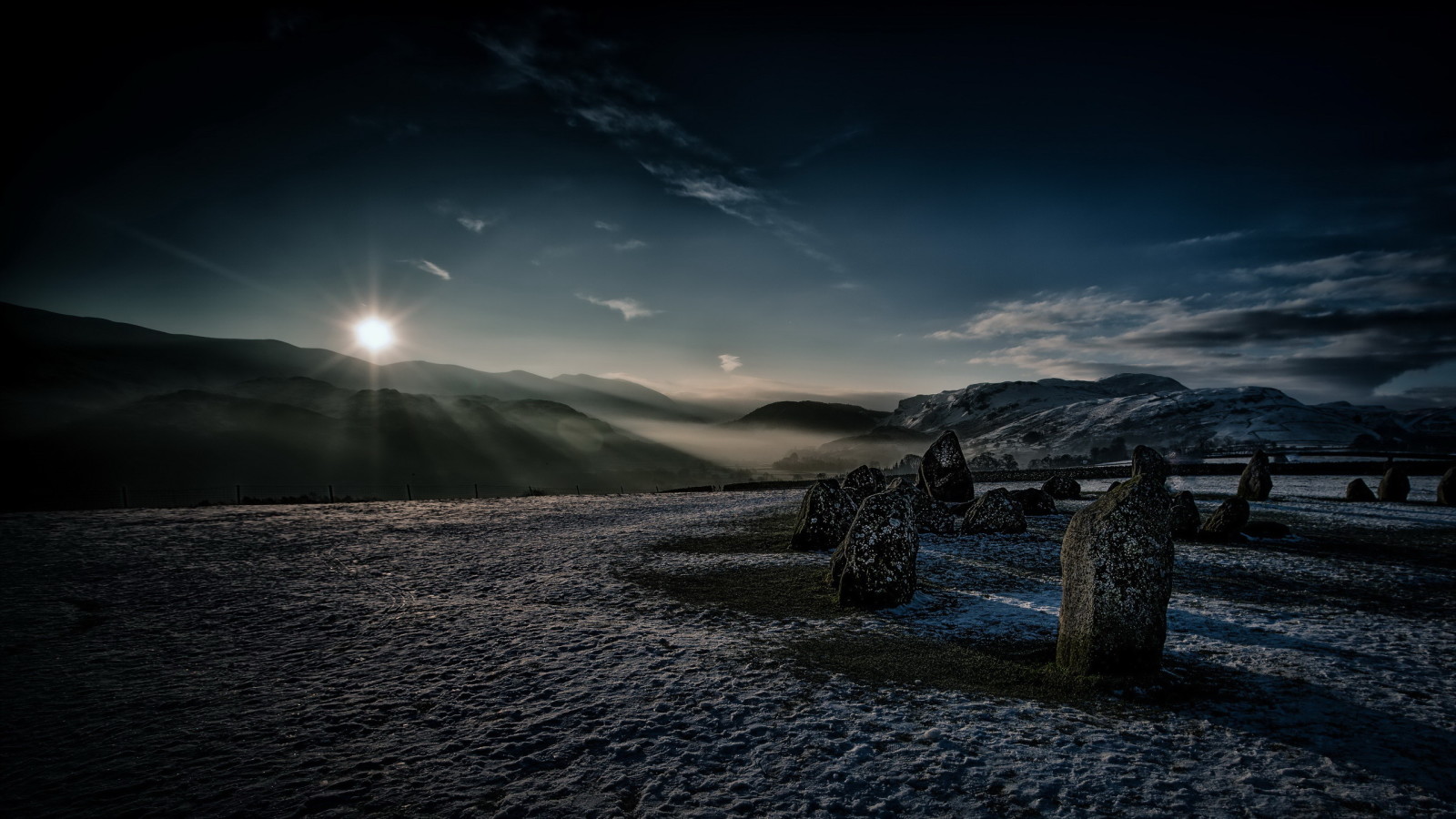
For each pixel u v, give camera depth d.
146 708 7.84
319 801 5.82
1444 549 18.47
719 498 38.38
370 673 8.98
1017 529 21.47
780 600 13.22
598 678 8.70
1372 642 10.18
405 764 6.48
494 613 12.16
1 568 15.40
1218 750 6.64
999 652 9.73
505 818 5.58
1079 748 6.68
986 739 6.89
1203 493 33.97
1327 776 6.12
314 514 27.61
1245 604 12.66
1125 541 8.39
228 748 6.83
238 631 11.04
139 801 5.83
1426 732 7.02
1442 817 5.45
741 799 5.80
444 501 36.44
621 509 31.75
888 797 5.80
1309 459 73.25
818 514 19.22
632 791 5.98
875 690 8.26
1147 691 7.99
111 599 13.06
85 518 23.67
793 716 7.47
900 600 12.61
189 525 22.64
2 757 6.63
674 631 10.98
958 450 30.39
